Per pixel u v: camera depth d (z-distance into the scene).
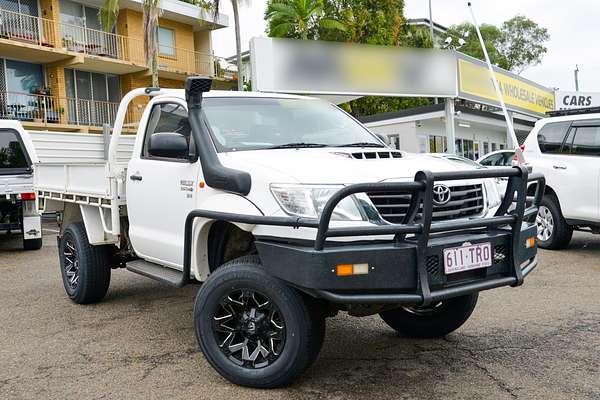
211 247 4.39
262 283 3.69
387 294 3.45
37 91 23.25
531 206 4.40
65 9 23.75
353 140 4.91
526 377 3.99
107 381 4.09
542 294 6.31
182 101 4.90
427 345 4.74
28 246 10.79
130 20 25.61
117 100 26.30
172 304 6.25
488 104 18.98
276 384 3.77
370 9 27.05
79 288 6.14
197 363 4.40
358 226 3.48
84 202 5.90
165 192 4.72
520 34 45.69
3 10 21.16
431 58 15.54
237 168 3.99
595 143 8.20
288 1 24.31
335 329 5.23
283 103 5.15
